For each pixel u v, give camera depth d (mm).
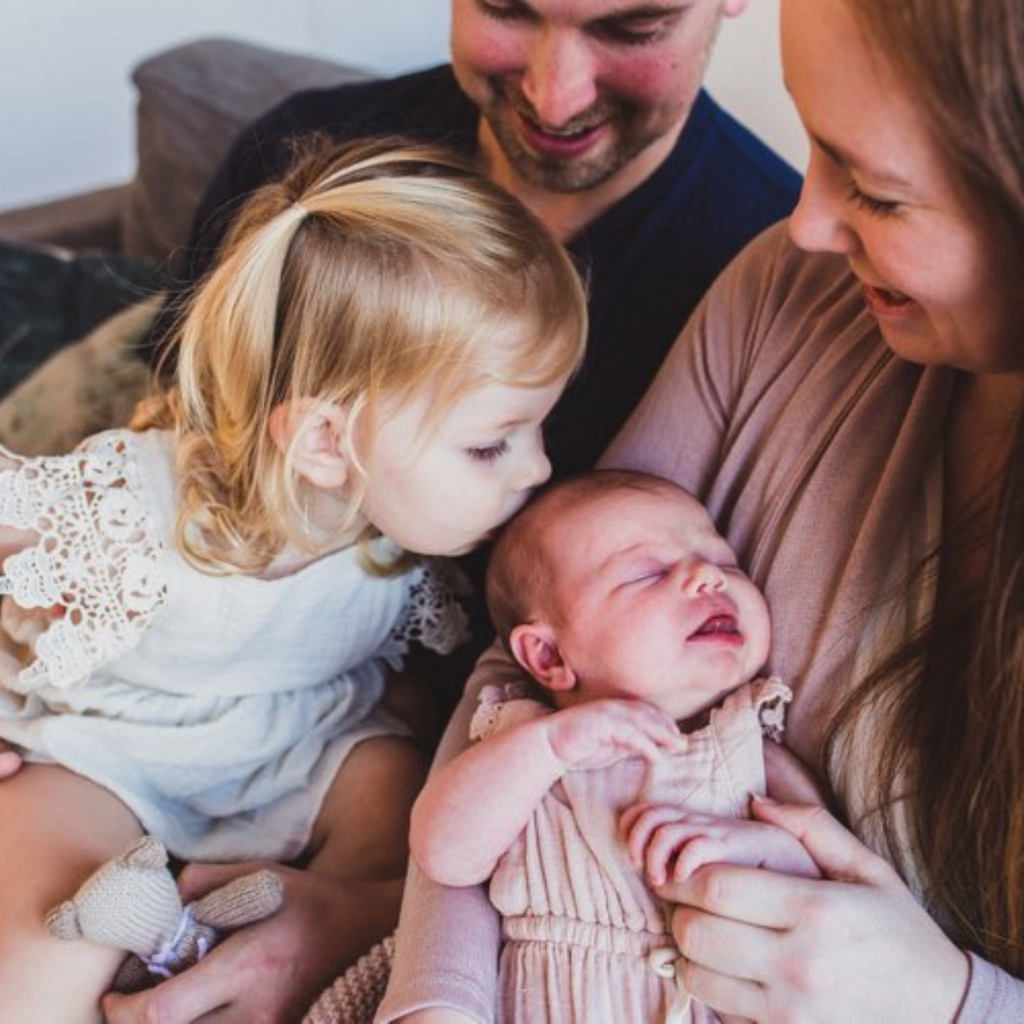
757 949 958
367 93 1639
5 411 1838
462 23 1362
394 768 1387
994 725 913
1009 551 869
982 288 867
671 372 1262
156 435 1335
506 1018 1065
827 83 827
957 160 804
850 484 1073
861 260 942
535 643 1211
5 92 3031
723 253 1449
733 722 1097
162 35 3141
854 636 1046
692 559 1149
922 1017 939
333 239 1222
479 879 1098
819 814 1027
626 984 1041
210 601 1309
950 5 750
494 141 1511
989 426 1021
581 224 1490
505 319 1195
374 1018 1089
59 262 2121
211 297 1272
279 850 1386
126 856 1182
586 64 1316
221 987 1172
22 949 1206
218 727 1360
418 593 1446
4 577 1276
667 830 1025
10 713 1383
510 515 1277
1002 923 971
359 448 1229
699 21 1316
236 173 1647
